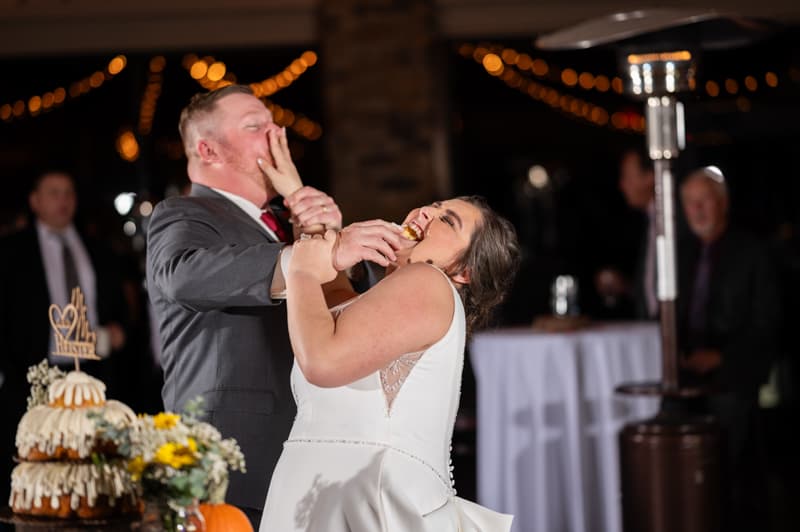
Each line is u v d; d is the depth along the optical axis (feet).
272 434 9.57
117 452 7.74
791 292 28.35
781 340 29.14
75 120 44.73
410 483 7.70
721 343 17.71
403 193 27.73
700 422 14.75
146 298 22.29
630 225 43.01
